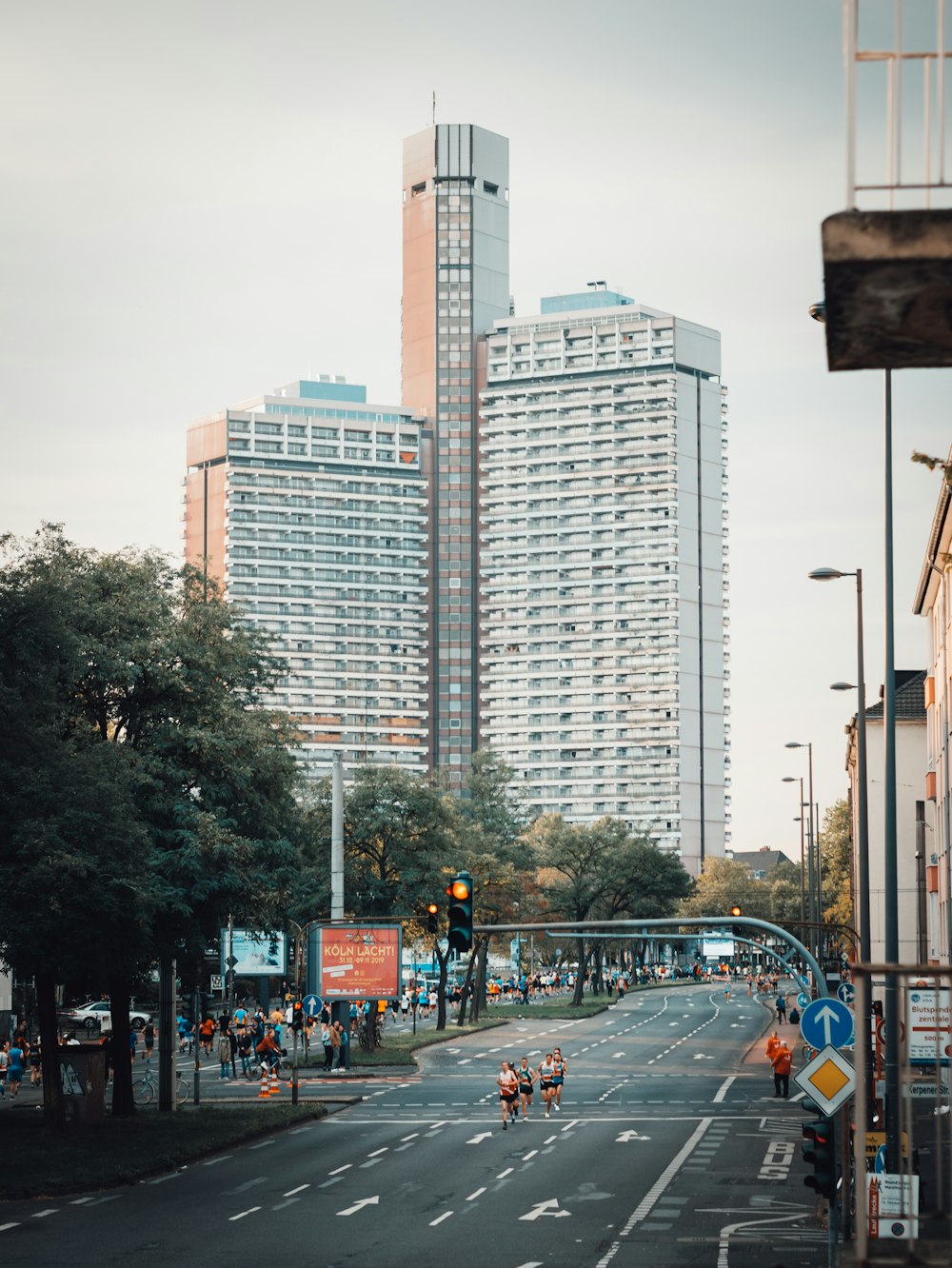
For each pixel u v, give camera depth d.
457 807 127.31
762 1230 33.50
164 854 53.19
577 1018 124.81
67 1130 49.25
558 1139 50.56
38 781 44.06
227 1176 42.78
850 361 9.00
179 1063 84.56
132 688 55.31
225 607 59.81
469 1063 83.62
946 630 63.50
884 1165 29.42
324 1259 29.69
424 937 110.50
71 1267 28.59
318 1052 90.31
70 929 43.69
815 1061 26.94
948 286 8.09
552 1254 30.50
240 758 56.75
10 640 43.41
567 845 153.50
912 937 88.88
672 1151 47.47
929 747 73.94
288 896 60.78
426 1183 41.09
